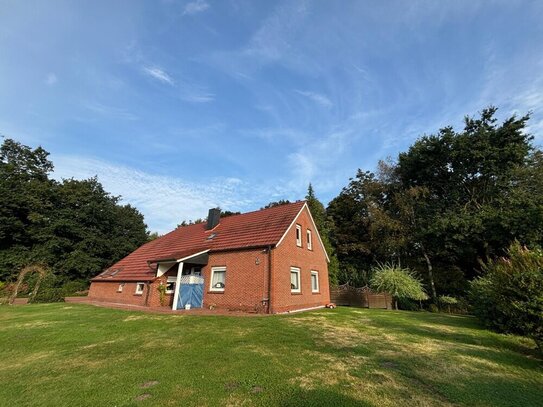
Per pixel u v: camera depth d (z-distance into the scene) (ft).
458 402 14.70
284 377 17.66
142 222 136.87
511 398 15.21
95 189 114.01
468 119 100.78
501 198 88.63
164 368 19.19
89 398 14.90
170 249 71.05
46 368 19.65
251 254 53.21
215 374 18.07
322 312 51.98
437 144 99.81
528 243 67.82
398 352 23.77
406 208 98.27
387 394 15.46
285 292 52.90
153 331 31.22
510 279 24.12
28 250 95.50
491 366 20.39
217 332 30.55
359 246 116.06
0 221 89.97
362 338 29.09
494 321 33.30
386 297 69.05
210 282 56.95
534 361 21.88
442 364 20.65
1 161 98.68
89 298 80.02
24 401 14.69
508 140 90.89
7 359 21.97
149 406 13.97
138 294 62.49
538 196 78.64
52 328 33.24
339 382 16.98
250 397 14.89
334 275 97.45
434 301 78.89
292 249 58.29
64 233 101.91
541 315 22.33
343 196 134.00
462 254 87.66
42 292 76.59
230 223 69.31
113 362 20.74
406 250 104.06
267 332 30.60
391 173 115.24
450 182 102.63
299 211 61.52
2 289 83.25
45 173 108.58
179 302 51.78
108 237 115.96
